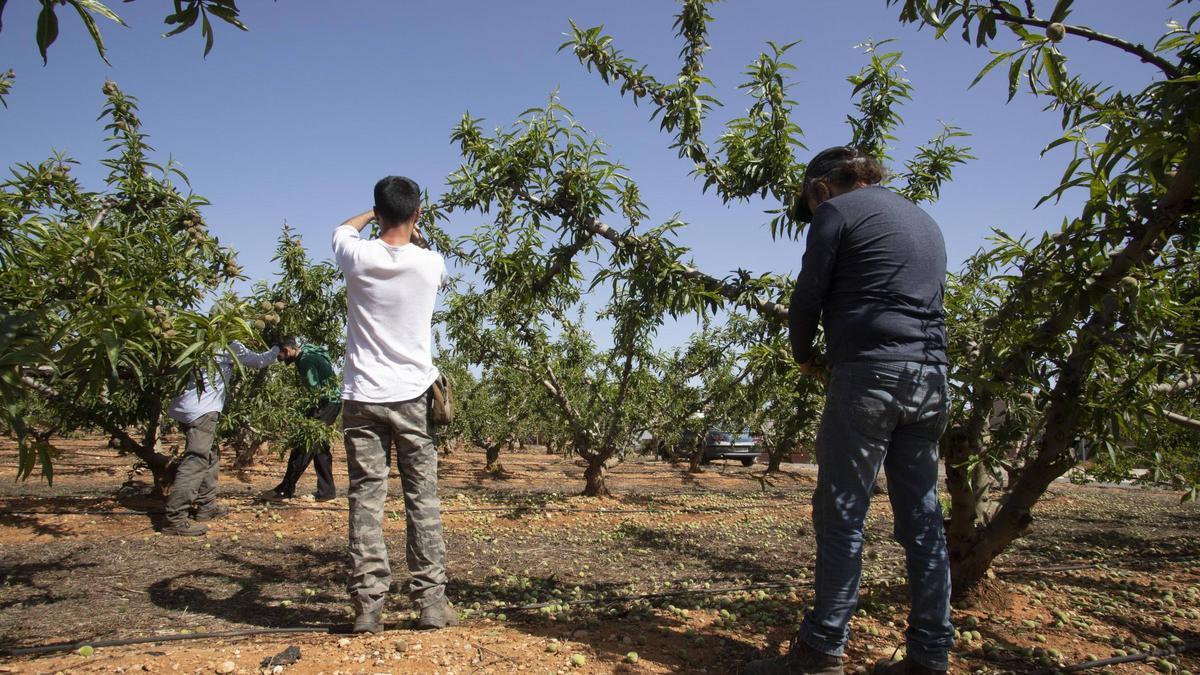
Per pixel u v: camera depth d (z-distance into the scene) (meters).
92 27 1.67
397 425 3.34
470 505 9.49
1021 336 3.32
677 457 17.44
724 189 4.66
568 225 4.71
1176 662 3.36
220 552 5.93
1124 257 2.82
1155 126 2.27
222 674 2.68
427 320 3.45
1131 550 7.15
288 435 7.99
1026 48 2.47
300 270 9.86
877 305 2.57
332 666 2.75
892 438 2.72
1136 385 3.35
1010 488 4.18
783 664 2.65
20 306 2.74
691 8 4.54
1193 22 2.32
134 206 5.92
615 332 9.16
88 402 6.52
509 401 15.08
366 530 3.33
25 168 4.61
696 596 4.55
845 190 2.88
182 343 2.62
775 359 4.25
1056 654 3.33
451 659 2.86
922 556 2.65
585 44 4.60
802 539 7.81
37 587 4.66
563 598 4.69
